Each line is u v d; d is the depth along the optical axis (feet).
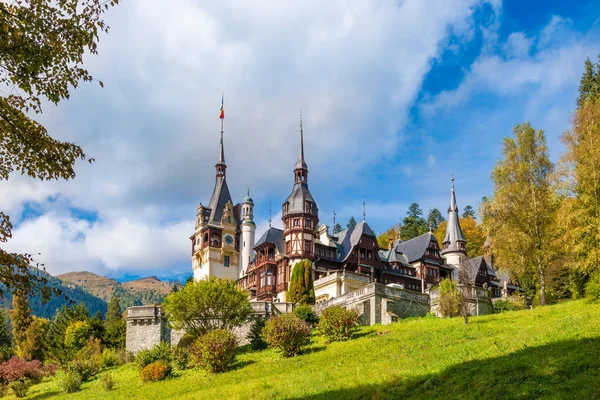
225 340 119.85
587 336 77.20
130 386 118.42
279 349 125.18
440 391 69.15
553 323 93.86
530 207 157.17
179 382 113.50
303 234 232.53
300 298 200.23
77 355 166.61
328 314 128.26
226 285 148.66
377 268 238.48
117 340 207.41
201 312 144.56
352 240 240.94
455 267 263.90
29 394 135.23
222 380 108.06
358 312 139.03
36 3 46.26
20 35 44.52
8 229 45.73
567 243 126.93
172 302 144.66
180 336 155.33
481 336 102.27
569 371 63.62
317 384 86.79
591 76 225.15
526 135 162.09
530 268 160.45
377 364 93.30
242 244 309.22
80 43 47.60
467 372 73.31
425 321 132.87
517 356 75.56
